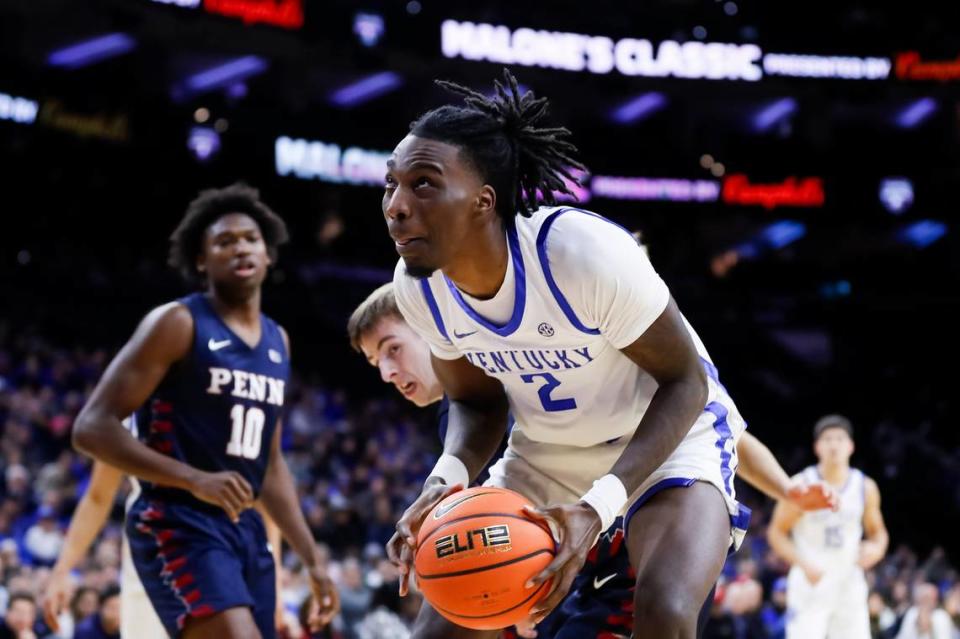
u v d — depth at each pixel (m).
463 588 2.17
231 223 3.66
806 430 21.31
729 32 22.56
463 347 2.51
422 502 2.38
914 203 24.41
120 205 20.23
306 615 5.91
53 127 18.84
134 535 3.45
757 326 23.44
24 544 9.00
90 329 18.03
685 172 24.22
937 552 11.98
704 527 2.32
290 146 21.47
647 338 2.31
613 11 22.52
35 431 11.68
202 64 20.84
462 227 2.24
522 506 2.24
